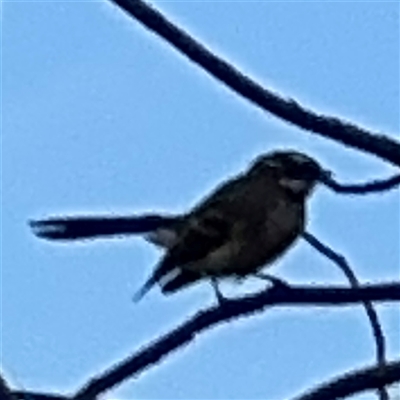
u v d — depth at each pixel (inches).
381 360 60.6
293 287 68.3
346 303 66.0
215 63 61.4
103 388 58.3
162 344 62.7
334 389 59.8
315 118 61.4
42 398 55.9
